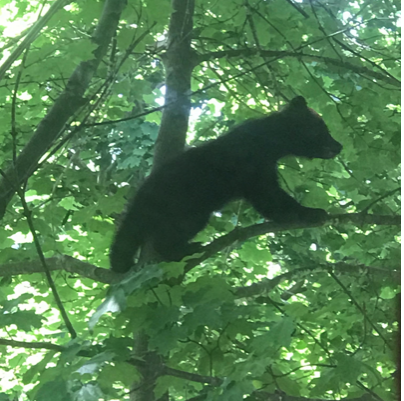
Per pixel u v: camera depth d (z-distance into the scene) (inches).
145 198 146.3
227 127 208.1
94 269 132.8
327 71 181.2
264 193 157.3
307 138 167.6
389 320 139.5
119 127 189.9
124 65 144.9
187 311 101.6
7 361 164.2
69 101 128.5
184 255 145.8
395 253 148.3
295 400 109.7
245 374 95.5
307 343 146.3
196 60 158.7
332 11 185.0
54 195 151.1
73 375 96.6
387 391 113.7
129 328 98.9
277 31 166.7
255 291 134.1
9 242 156.2
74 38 143.9
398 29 176.9
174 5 159.3
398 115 170.2
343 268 142.5
